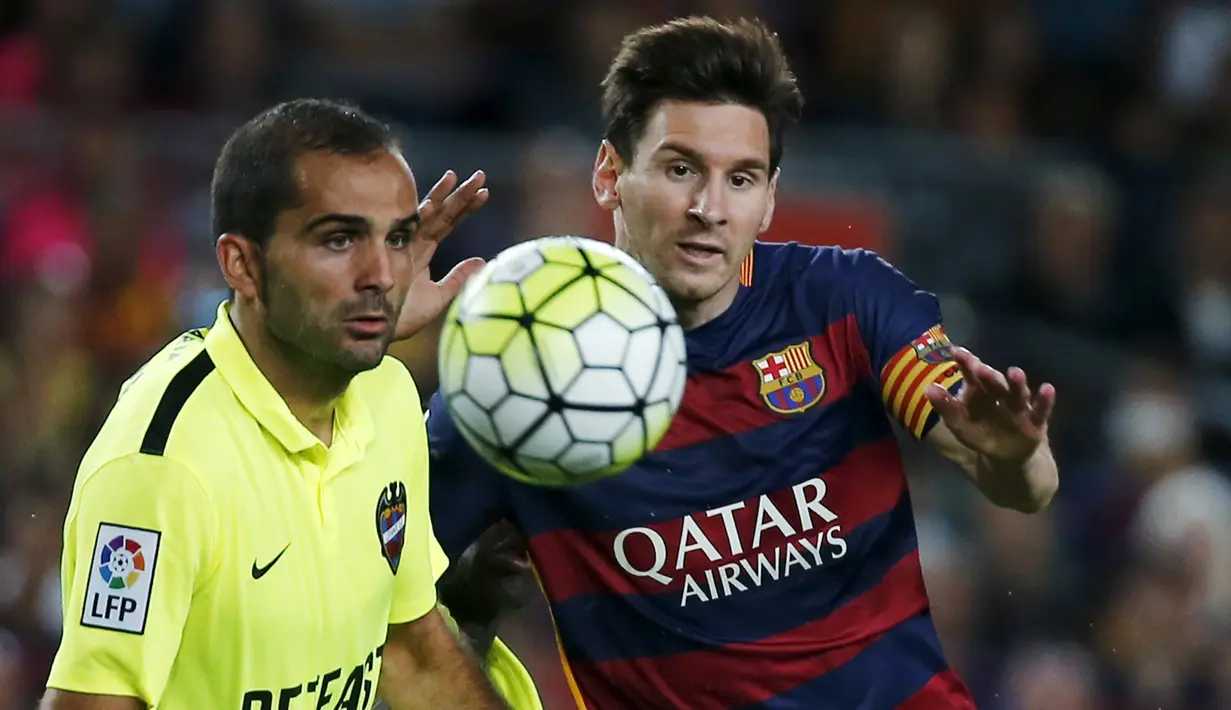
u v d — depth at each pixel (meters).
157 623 11.48
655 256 13.90
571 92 33.56
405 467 13.47
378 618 13.12
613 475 12.73
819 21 35.91
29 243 27.92
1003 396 12.78
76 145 28.58
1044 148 32.50
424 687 14.32
